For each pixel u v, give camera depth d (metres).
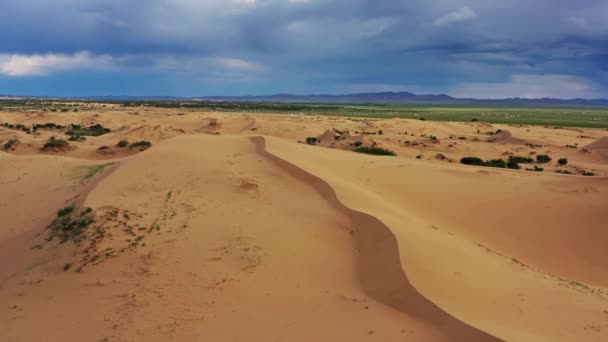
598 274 16.94
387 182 25.22
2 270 14.00
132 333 9.47
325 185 19.95
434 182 25.75
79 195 20.17
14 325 10.11
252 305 10.70
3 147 40.16
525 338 8.60
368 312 10.17
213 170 21.84
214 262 12.71
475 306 10.44
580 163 45.47
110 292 11.10
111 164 28.19
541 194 24.09
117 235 13.94
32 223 18.77
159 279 11.63
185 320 9.96
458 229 19.97
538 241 19.36
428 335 8.91
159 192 18.45
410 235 14.54
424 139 56.44
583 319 10.98
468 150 51.16
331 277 12.38
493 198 23.52
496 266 14.48
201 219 15.77
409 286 10.87
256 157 25.48
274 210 17.34
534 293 12.48
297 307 10.62
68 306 10.69
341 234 15.36
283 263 12.98
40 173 27.69
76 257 12.84
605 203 22.08
